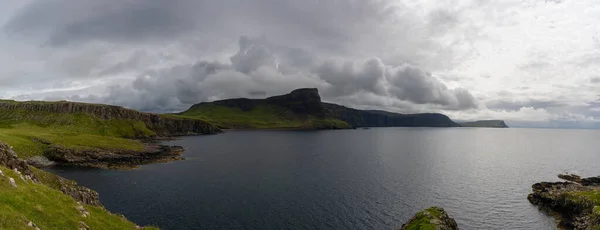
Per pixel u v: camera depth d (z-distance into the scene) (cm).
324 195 7431
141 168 10300
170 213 5975
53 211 2280
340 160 13188
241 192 7538
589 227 4925
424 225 4312
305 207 6538
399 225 5697
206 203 6619
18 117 19962
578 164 13200
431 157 14725
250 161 12494
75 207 2645
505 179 9606
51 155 10519
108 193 7162
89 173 9256
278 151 16312
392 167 11506
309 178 9269
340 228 5516
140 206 6316
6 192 2103
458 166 12069
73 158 10656
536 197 7156
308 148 18100
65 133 13475
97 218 2789
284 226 5538
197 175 9381
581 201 5962
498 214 6319
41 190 2612
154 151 13700
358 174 10012
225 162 12081
